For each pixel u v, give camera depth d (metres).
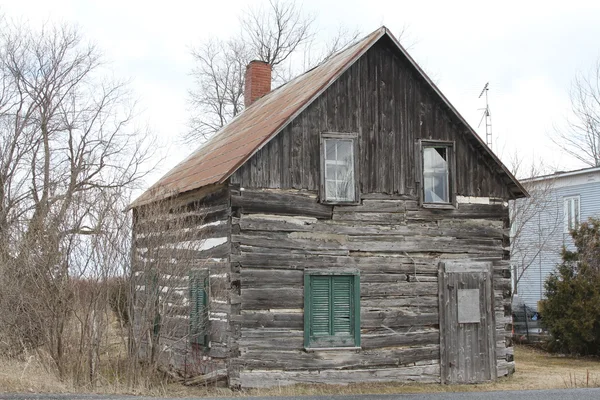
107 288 13.74
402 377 16.17
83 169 25.53
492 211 17.61
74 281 13.50
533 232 32.88
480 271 17.22
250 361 14.89
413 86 17.17
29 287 14.57
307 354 15.38
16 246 15.39
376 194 16.45
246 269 15.09
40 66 27.17
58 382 13.05
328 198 16.06
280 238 15.43
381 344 16.05
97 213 13.88
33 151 26.00
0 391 11.96
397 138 16.84
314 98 15.80
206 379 15.02
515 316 27.55
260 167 15.40
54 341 13.58
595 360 21.55
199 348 16.16
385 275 16.30
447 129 17.38
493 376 17.06
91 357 13.35
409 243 16.61
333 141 16.36
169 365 16.17
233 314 14.86
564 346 22.58
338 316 15.81
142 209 15.28
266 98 22.23
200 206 16.80
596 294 21.67
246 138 17.31
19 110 26.48
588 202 31.12
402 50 16.84
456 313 16.86
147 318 13.92
